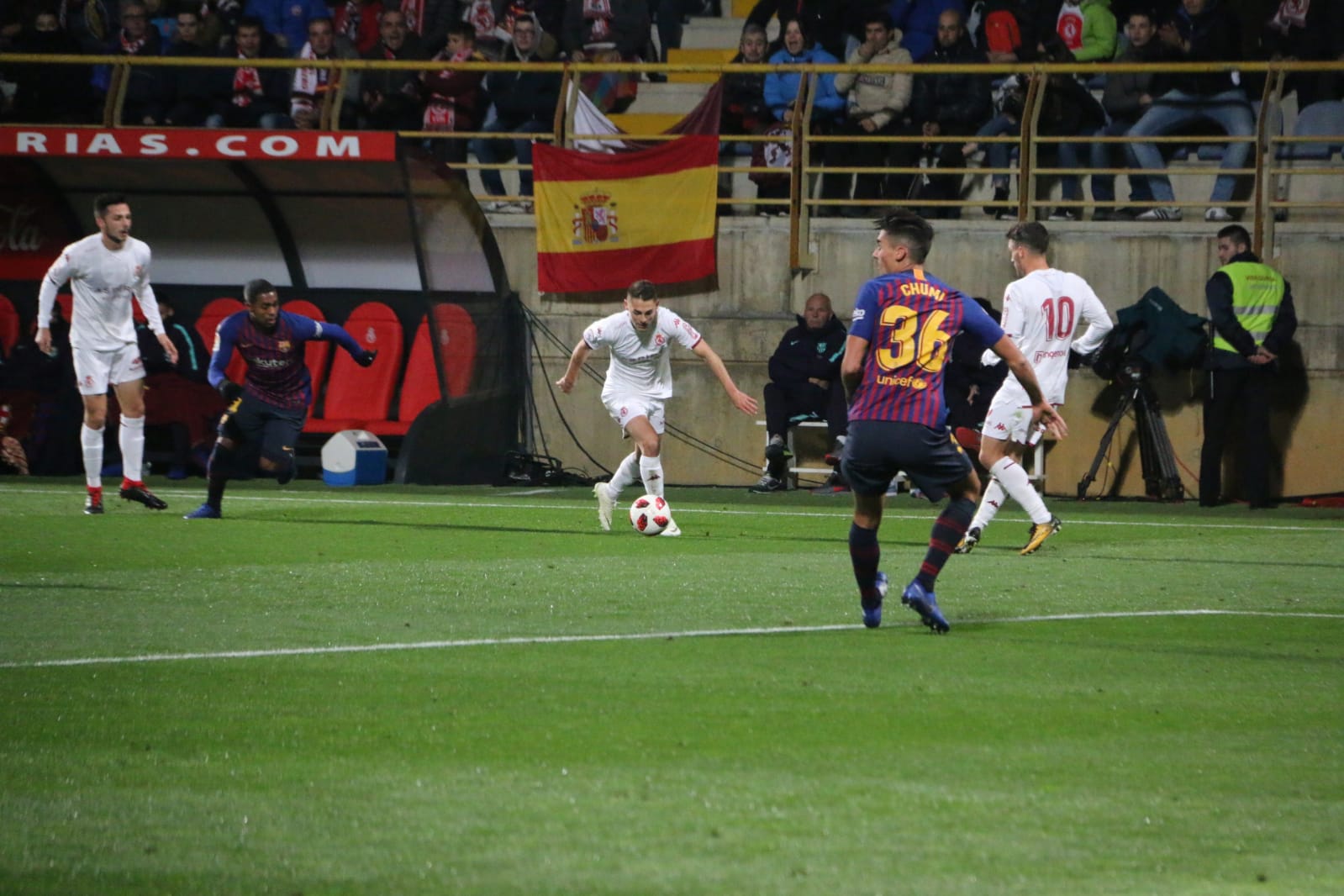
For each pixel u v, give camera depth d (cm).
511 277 4522
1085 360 4069
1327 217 4416
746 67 4372
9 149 4256
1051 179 4591
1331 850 1009
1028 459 4172
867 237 4328
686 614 2017
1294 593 2269
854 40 4734
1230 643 1822
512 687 1525
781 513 3625
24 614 1981
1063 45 4431
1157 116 4338
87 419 3319
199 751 1262
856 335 1802
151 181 4469
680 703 1454
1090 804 1112
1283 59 4400
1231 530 3275
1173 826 1059
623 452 4472
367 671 1605
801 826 1052
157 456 4475
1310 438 4097
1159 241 4156
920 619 1908
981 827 1053
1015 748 1282
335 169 4275
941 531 1845
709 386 4403
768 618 1995
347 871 957
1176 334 3984
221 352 3175
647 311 3031
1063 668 1647
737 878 944
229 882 938
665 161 4381
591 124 4603
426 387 4497
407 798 1122
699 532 3147
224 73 4847
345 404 4509
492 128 4928
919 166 4541
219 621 1931
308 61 4644
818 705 1447
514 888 924
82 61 4675
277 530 3073
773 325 4369
